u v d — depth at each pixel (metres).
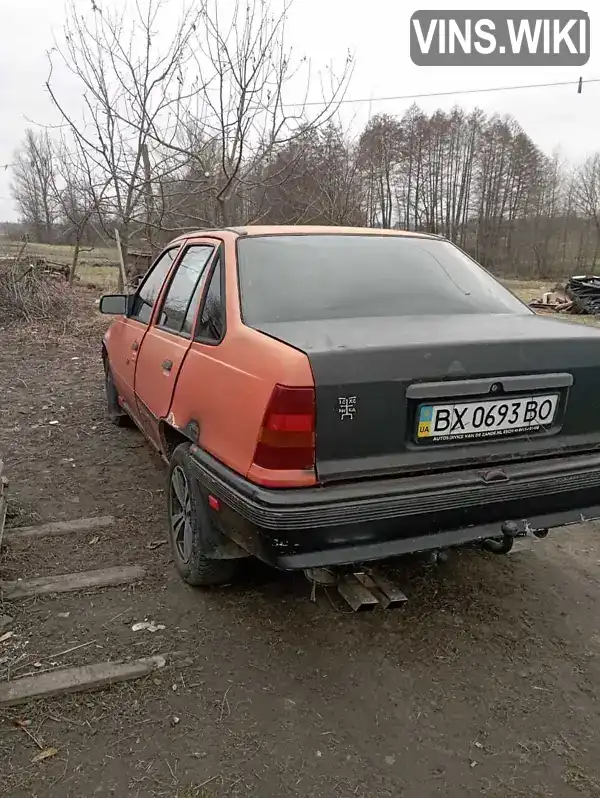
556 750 2.16
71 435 5.37
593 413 2.62
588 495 2.59
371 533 2.23
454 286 3.25
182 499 3.07
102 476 4.48
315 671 2.51
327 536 2.18
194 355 2.98
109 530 3.66
